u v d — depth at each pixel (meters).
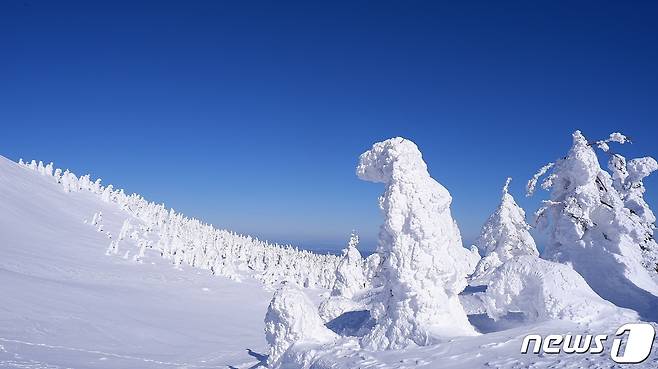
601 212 22.45
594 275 21.39
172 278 109.31
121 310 59.12
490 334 14.80
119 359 33.34
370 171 19.44
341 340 17.69
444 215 17.88
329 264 168.25
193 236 180.25
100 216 166.62
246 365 28.88
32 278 65.00
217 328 61.19
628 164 26.34
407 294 16.47
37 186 171.50
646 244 22.72
